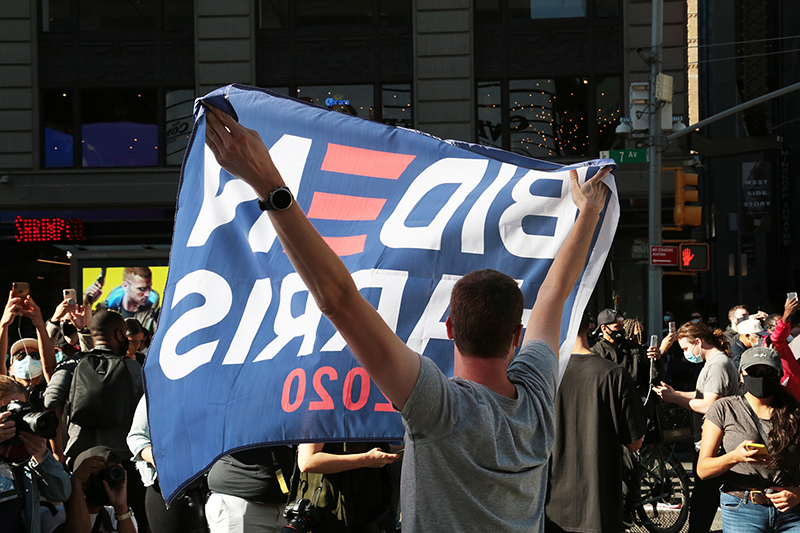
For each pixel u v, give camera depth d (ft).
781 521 12.30
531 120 53.78
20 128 53.26
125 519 11.91
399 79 53.83
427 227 8.31
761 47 74.49
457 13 53.01
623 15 53.16
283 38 54.08
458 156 8.66
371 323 5.17
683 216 39.63
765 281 98.17
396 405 5.31
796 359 22.35
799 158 96.89
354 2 54.24
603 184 7.54
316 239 5.01
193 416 7.61
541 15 53.93
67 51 54.24
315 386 7.83
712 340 20.45
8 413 11.00
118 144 54.54
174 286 7.93
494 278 5.98
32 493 11.10
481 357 5.85
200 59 53.31
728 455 12.29
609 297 53.78
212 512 12.86
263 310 7.92
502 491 5.45
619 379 13.99
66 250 53.83
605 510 13.75
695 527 16.87
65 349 22.99
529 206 8.39
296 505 11.60
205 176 8.14
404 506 5.48
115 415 16.99
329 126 8.51
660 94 39.17
